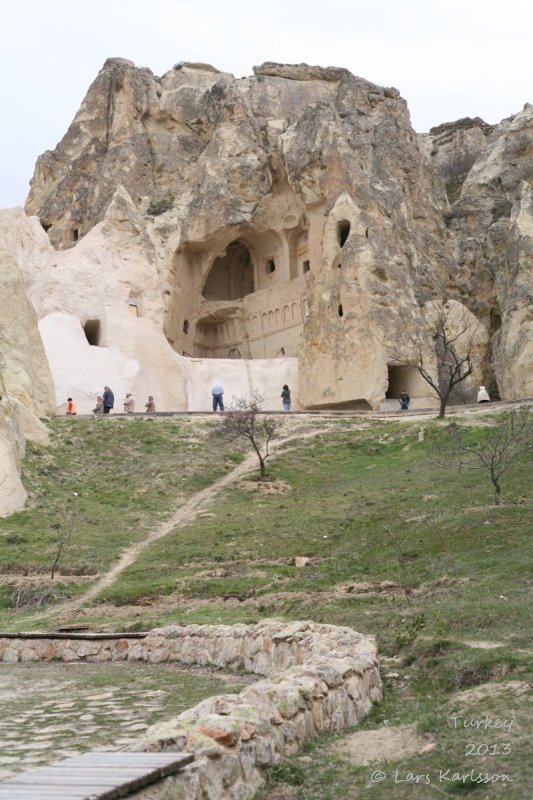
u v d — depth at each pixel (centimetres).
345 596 1884
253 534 2825
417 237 6147
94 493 3544
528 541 2052
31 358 4450
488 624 1400
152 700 1257
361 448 3988
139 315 5712
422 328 5328
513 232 5581
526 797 730
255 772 832
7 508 3188
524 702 950
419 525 2505
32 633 1811
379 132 6494
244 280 6906
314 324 5456
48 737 1031
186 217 6359
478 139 8619
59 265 5616
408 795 782
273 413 4656
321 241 5766
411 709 1088
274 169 6222
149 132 7012
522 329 5219
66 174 7138
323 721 1008
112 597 2262
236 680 1379
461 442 3453
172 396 5497
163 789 701
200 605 2078
